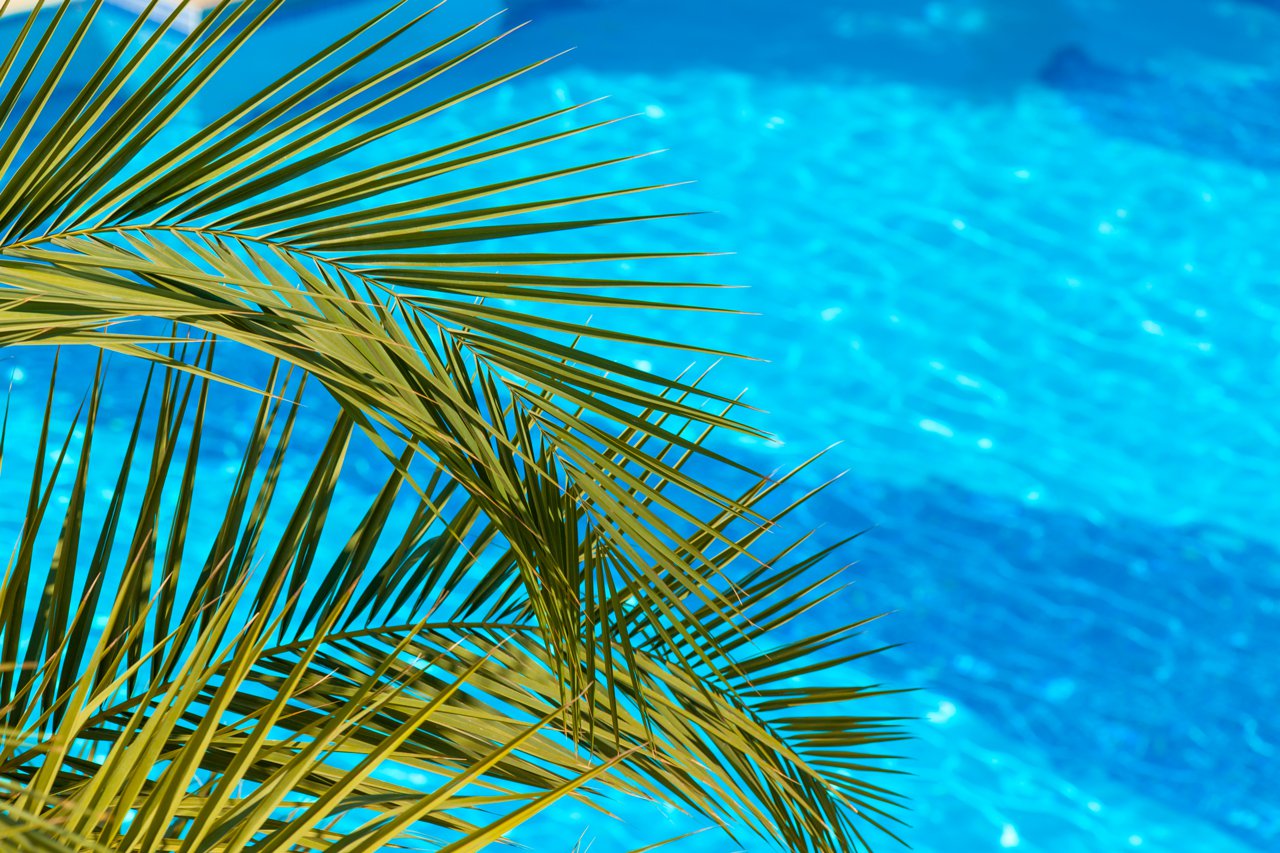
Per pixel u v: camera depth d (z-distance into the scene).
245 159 1.16
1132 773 4.82
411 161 1.18
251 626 0.95
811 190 7.38
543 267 6.80
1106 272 6.94
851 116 7.86
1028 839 4.61
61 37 7.26
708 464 5.94
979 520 5.77
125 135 1.12
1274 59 8.45
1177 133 7.80
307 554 1.51
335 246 1.19
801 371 6.39
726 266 6.93
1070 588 5.49
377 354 1.13
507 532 1.16
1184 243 7.12
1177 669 5.19
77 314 0.96
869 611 5.40
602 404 1.22
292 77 1.16
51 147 1.09
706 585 1.20
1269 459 6.07
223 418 5.79
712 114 7.85
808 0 8.67
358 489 5.58
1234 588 5.51
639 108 7.88
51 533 5.23
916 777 4.80
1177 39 8.52
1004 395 6.32
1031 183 7.45
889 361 6.46
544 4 8.62
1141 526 5.75
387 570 1.53
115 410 5.79
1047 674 5.17
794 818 1.38
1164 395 6.34
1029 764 4.86
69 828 0.81
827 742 1.62
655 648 1.51
